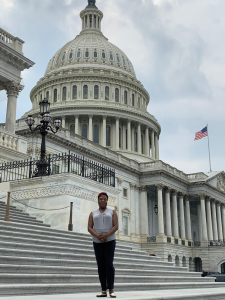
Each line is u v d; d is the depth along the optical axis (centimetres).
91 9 11056
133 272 1536
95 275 1255
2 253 1179
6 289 878
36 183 2111
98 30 10944
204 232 7550
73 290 1036
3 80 2953
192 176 8012
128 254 1884
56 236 1677
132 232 6569
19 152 2725
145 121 9281
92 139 8594
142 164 7144
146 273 1627
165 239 6588
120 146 8956
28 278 1021
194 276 2111
